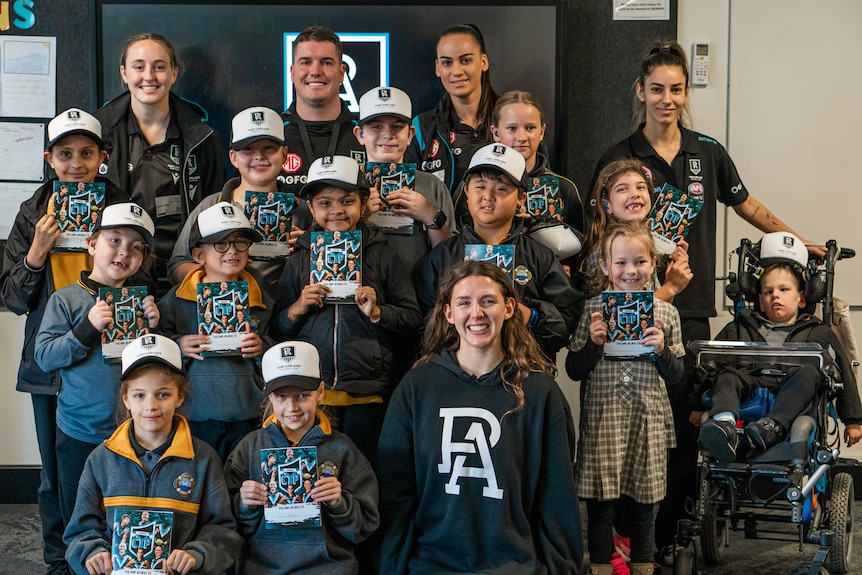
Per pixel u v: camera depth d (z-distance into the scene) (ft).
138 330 10.94
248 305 10.86
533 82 15.70
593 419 11.60
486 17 15.61
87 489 9.96
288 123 13.25
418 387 10.39
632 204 12.44
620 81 15.92
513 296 10.44
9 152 15.89
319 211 11.24
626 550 12.46
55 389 11.77
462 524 10.01
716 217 14.93
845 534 12.50
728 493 11.90
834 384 11.68
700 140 14.21
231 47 15.71
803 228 16.22
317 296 10.94
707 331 14.12
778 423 11.09
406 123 12.19
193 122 13.29
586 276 12.27
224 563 9.79
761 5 15.88
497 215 11.43
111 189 12.14
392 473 10.36
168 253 13.12
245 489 9.90
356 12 15.66
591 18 15.83
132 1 15.56
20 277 11.65
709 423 10.84
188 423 11.04
